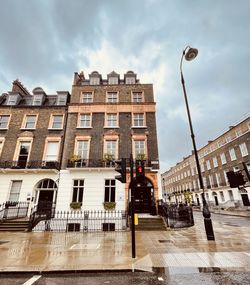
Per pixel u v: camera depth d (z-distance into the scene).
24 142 17.20
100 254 6.55
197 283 4.25
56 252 6.88
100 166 15.57
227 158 34.44
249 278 4.47
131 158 6.70
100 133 17.19
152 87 19.55
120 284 4.33
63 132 17.50
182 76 11.00
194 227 12.86
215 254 6.34
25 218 13.71
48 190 15.62
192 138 9.77
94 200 14.41
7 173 15.52
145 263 5.55
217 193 37.22
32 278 4.78
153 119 17.70
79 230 12.66
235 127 32.81
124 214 13.30
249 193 28.14
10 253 6.80
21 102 19.69
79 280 4.61
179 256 6.20
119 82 21.56
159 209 14.23
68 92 20.08
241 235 9.63
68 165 15.40
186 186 53.81
